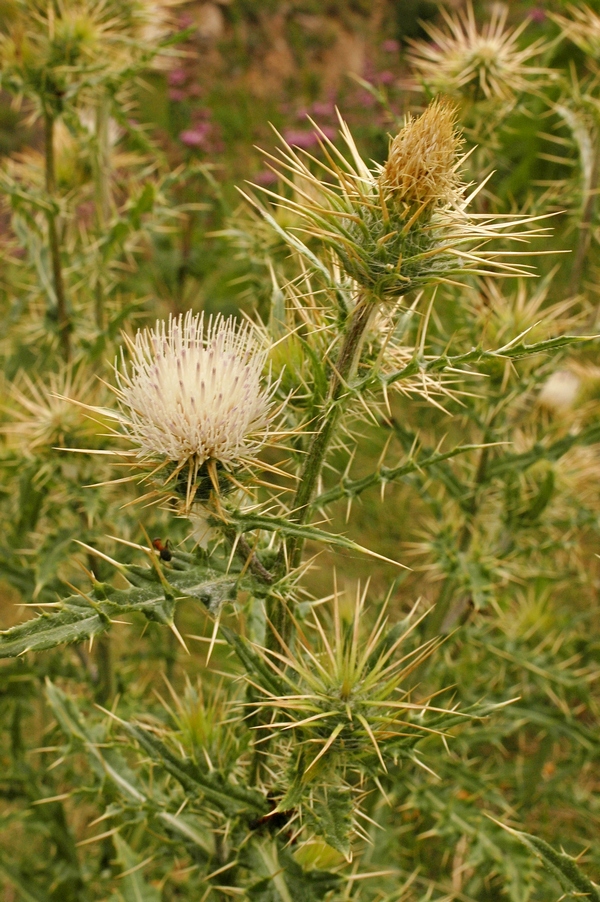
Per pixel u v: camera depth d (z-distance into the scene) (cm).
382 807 73
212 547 55
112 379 74
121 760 62
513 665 76
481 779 71
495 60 72
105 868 76
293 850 58
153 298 126
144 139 75
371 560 108
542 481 70
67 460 69
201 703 59
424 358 53
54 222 72
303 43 201
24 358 100
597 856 77
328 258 55
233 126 175
